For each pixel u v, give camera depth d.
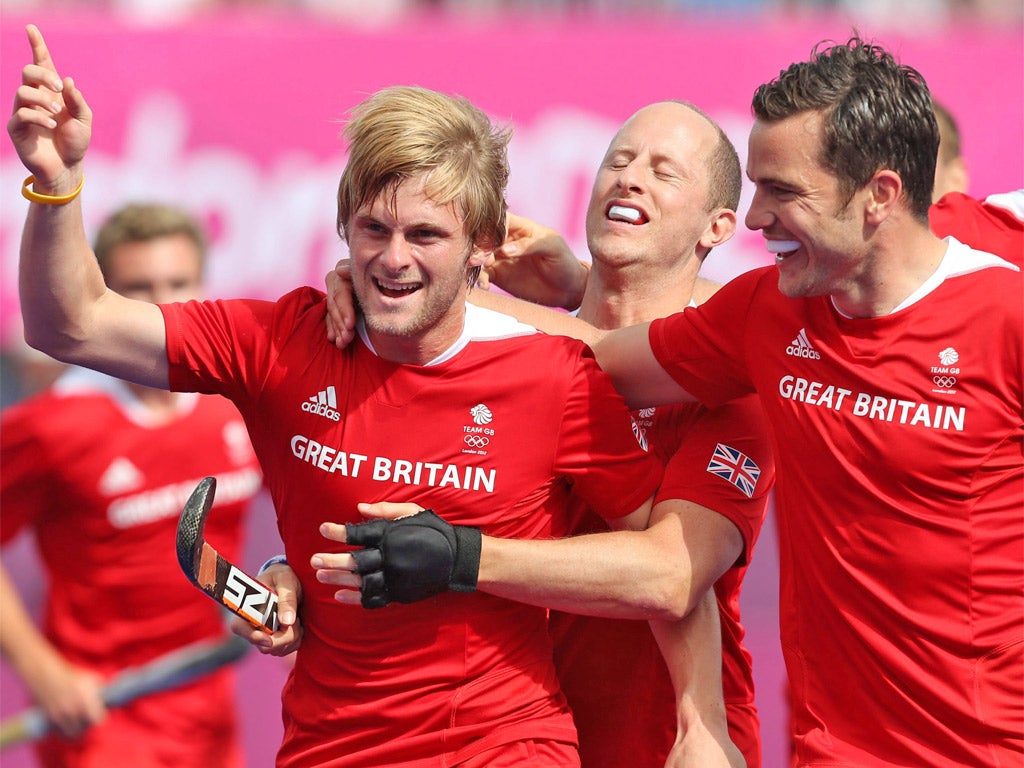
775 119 10.83
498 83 23.39
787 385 11.56
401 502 11.55
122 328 11.46
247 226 22.92
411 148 10.73
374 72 23.22
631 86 23.64
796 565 11.79
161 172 22.70
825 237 10.80
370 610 11.65
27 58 22.45
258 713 21.97
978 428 10.84
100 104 22.55
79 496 19.77
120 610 19.97
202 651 20.28
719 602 13.84
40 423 19.55
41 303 11.16
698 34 23.77
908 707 11.27
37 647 19.80
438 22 23.92
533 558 11.51
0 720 20.56
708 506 12.53
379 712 11.73
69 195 10.80
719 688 12.47
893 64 10.94
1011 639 11.12
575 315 15.73
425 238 10.90
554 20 28.30
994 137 24.00
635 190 13.81
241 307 11.81
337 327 11.47
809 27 24.09
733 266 22.67
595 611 11.88
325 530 11.17
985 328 10.83
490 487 11.62
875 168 10.63
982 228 14.25
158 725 20.14
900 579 11.15
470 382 11.53
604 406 11.91
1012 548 11.04
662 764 13.58
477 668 11.77
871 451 11.09
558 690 12.46
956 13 31.22
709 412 13.17
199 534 11.05
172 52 22.83
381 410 11.52
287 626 11.98
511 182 23.34
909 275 11.00
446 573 11.19
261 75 23.00
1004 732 11.12
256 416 11.86
